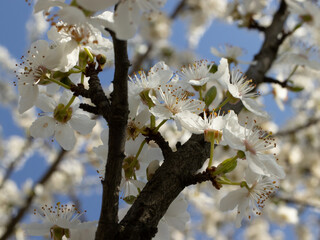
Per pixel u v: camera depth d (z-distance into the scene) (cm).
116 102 35
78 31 37
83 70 38
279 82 49
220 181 37
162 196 36
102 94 37
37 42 38
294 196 109
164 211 36
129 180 39
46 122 40
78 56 38
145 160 39
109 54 38
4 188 102
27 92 38
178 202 39
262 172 37
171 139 89
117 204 35
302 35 67
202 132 38
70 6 34
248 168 38
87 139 105
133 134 38
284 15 51
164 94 39
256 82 48
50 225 38
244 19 58
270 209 105
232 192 39
